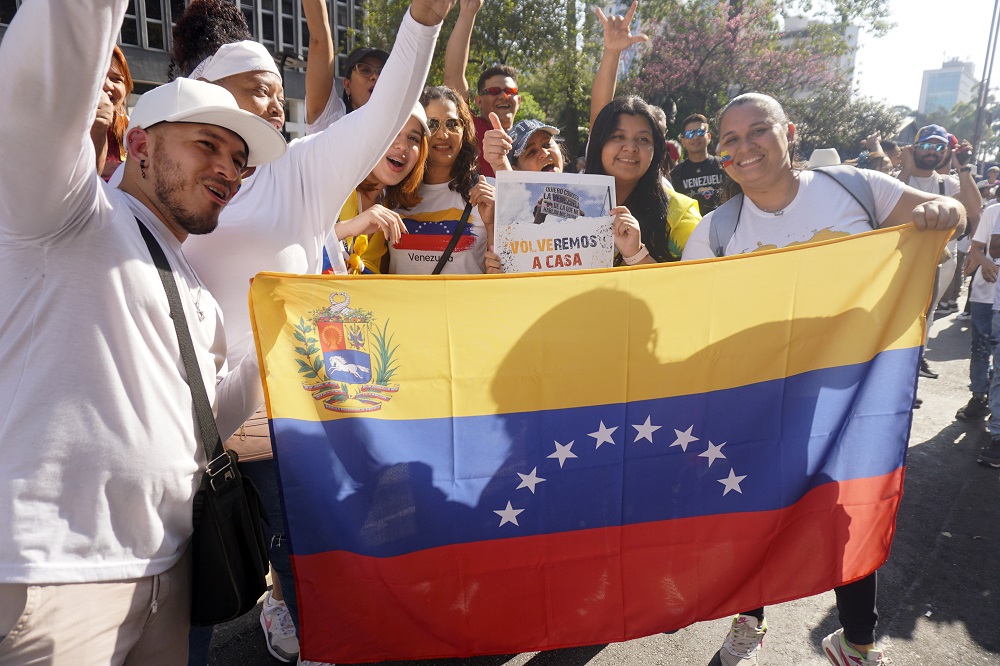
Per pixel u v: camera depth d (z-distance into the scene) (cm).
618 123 307
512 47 1891
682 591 210
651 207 319
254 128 148
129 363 134
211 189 146
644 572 208
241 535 161
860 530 216
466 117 287
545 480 200
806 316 207
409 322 188
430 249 286
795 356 208
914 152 551
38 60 107
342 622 193
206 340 156
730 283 201
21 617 124
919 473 435
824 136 2238
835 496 215
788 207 242
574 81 1972
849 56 2283
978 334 515
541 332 195
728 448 209
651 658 258
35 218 121
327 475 186
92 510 131
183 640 160
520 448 198
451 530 196
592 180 271
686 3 1992
